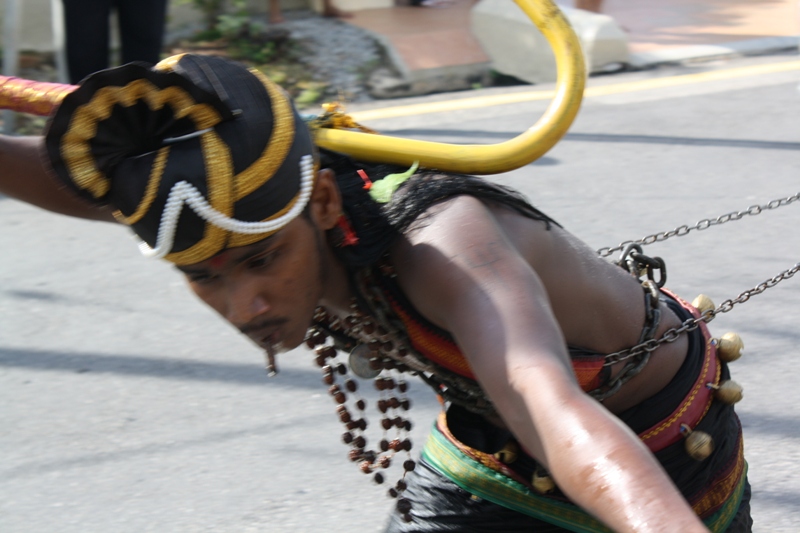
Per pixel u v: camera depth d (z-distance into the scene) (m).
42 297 6.89
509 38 12.38
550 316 2.27
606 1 15.24
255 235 2.22
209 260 2.26
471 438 3.08
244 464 5.07
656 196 8.38
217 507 4.75
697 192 8.45
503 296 2.26
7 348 6.25
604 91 11.39
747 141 9.62
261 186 2.19
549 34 2.91
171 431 5.37
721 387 3.07
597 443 1.95
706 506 3.08
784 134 9.79
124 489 4.90
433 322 2.49
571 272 2.75
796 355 5.91
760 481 4.81
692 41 13.20
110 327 6.48
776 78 11.63
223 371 5.95
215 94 2.09
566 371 2.13
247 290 2.31
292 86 11.92
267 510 4.71
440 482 3.12
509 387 2.13
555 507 2.98
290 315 2.40
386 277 2.54
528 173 8.89
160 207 2.15
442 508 3.10
